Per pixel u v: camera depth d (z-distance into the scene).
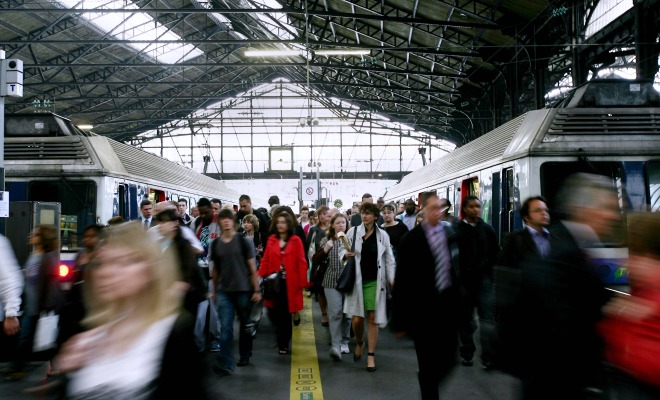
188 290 5.46
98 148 9.20
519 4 16.44
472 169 9.66
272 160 46.12
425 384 4.32
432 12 19.31
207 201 7.32
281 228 6.87
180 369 1.69
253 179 47.12
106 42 21.47
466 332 6.20
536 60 17.95
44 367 6.22
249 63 25.78
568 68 22.48
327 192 46.59
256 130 46.97
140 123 44.84
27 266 5.95
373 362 6.16
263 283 7.26
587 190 2.74
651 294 2.48
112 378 1.64
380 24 22.72
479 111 27.59
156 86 37.59
